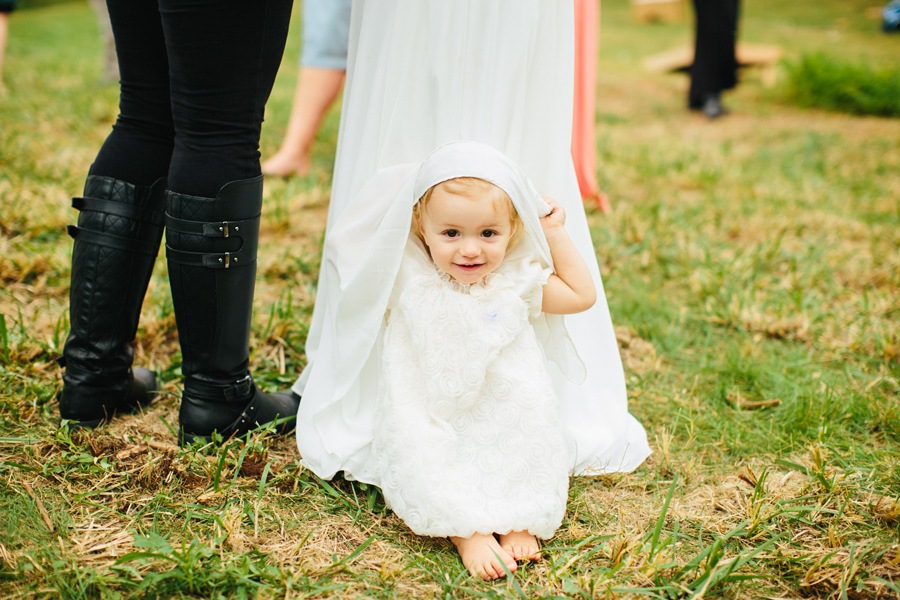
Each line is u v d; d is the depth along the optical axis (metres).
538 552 1.49
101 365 1.79
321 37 3.84
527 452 1.54
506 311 1.60
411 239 1.69
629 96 7.36
